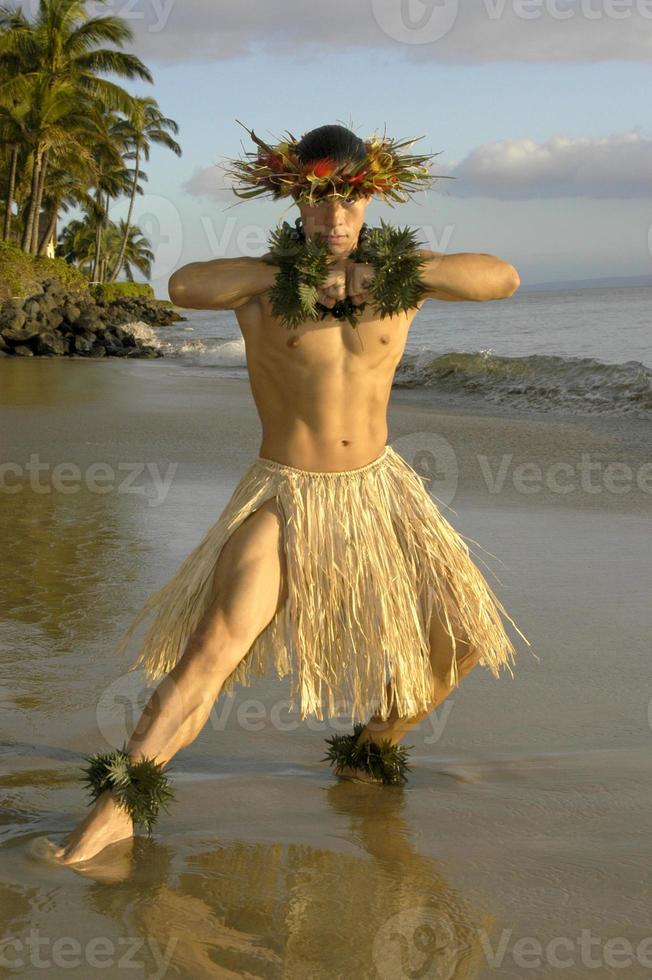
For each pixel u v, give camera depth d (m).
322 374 2.79
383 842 2.53
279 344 2.81
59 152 42.53
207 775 2.98
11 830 2.59
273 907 2.20
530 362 16.38
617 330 33.19
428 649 2.88
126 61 41.69
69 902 2.22
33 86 40.72
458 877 2.34
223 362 26.28
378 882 2.32
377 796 2.83
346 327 2.80
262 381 2.87
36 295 35.41
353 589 2.76
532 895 2.25
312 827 2.63
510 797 2.79
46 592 4.73
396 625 2.78
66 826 2.61
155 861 2.42
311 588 2.72
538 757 3.06
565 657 3.88
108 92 42.34
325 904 2.21
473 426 11.55
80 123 42.06
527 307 56.97
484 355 17.41
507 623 4.30
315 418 2.80
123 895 2.25
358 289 2.78
